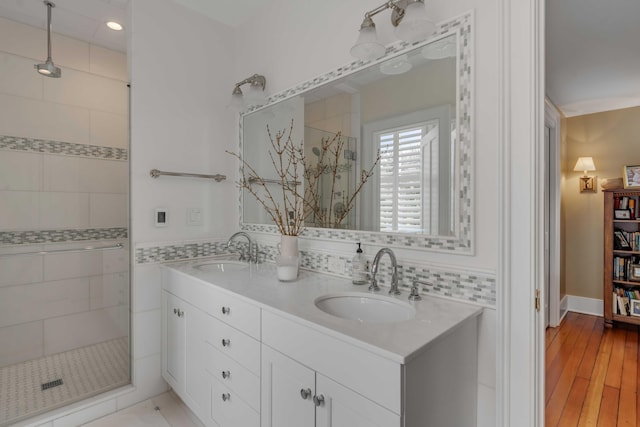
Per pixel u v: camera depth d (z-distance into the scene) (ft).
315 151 6.02
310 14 6.06
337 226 5.65
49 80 6.80
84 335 6.68
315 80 5.93
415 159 4.60
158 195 6.70
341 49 5.50
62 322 6.67
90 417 5.86
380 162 5.02
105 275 6.70
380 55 4.46
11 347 6.31
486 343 3.90
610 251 10.82
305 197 6.23
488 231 3.92
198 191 7.28
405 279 4.68
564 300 12.04
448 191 4.25
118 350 6.61
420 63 4.55
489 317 3.88
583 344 9.49
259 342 4.16
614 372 7.91
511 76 3.73
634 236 10.69
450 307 3.97
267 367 4.03
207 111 7.43
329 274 5.76
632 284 10.59
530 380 3.60
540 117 3.66
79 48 7.43
